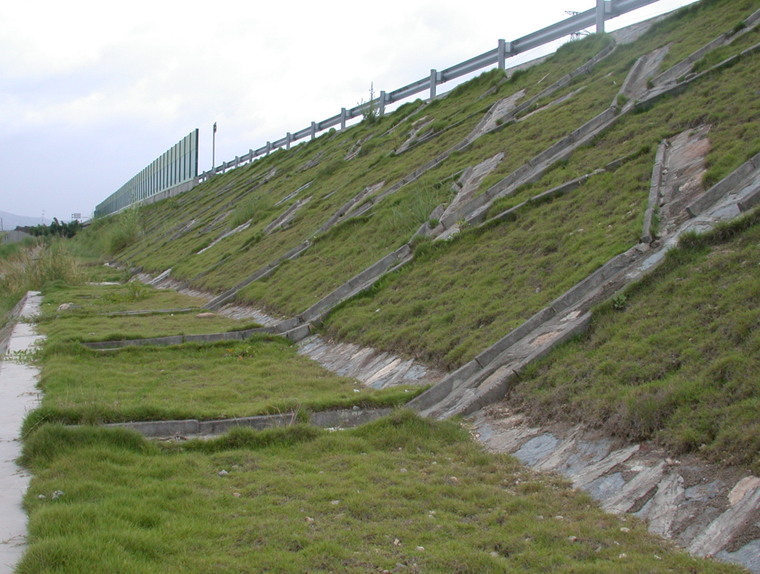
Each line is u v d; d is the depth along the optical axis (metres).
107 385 10.77
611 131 14.92
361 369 12.01
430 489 6.07
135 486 5.74
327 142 41.94
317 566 4.43
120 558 4.13
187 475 6.23
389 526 5.21
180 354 13.81
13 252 39.91
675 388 6.45
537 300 10.33
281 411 8.86
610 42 21.86
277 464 6.73
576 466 6.48
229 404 9.70
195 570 4.20
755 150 10.29
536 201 13.80
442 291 13.01
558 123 17.56
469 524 5.32
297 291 18.00
